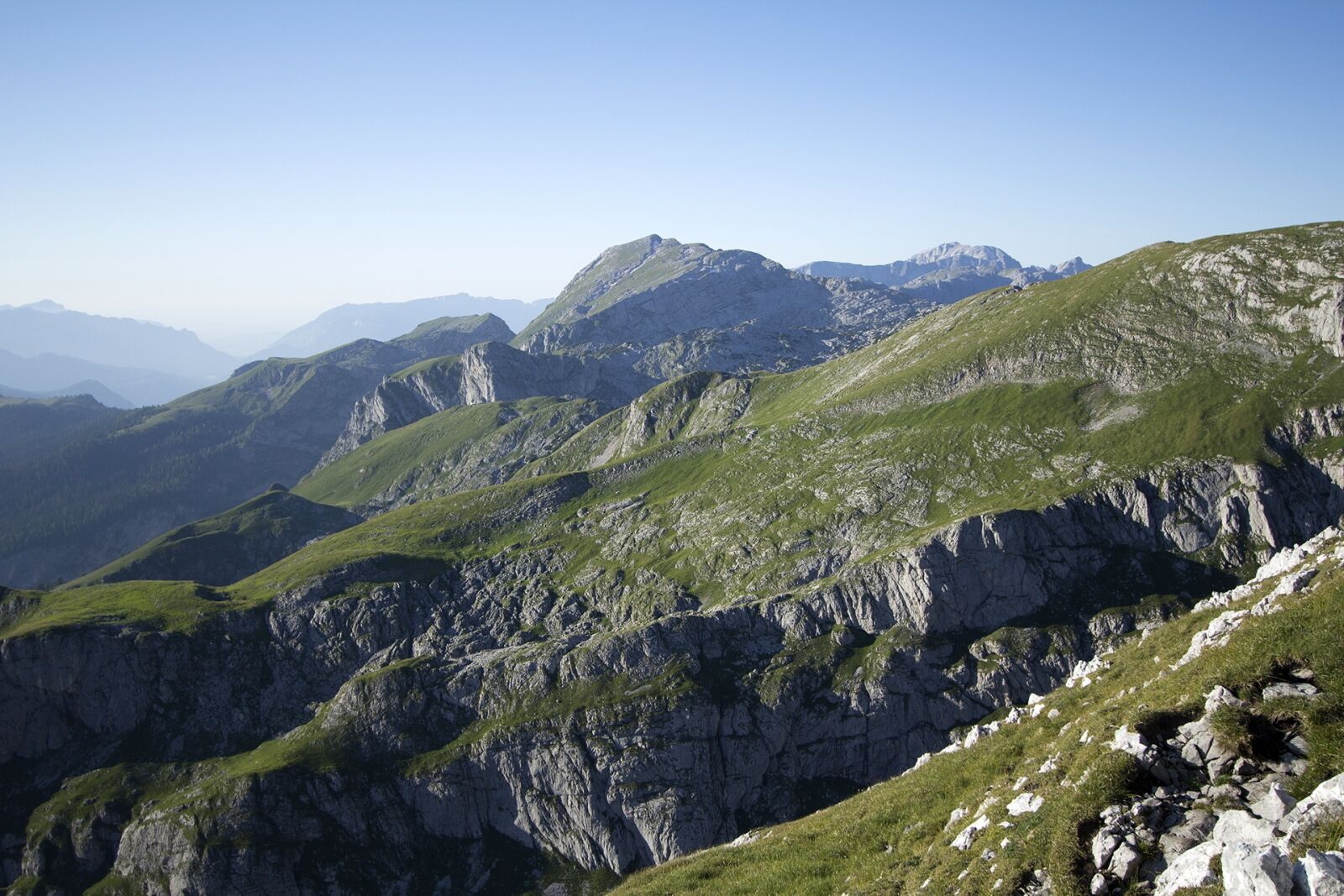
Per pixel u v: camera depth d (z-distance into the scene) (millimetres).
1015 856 26906
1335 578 33156
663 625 187125
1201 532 176000
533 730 175625
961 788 39938
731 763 169500
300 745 183375
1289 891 16891
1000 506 187875
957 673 169875
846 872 37469
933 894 29359
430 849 171875
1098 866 23406
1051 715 42375
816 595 188875
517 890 164125
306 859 161750
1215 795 23328
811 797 167750
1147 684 36625
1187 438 186875
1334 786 19391
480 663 196875
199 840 162250
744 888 40781
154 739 199375
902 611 180750
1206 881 19578
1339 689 23906
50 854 175750
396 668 195125
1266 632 28281
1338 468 170750
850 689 173125
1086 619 169375
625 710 173875
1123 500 182875
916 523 199750
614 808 166000
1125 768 25766
